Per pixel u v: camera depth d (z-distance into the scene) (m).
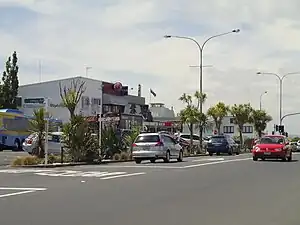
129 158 33.34
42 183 17.61
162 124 68.88
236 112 77.38
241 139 75.69
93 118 33.53
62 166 26.95
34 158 27.67
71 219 10.78
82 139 29.52
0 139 47.34
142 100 85.75
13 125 48.72
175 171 23.09
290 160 33.78
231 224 10.52
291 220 11.07
